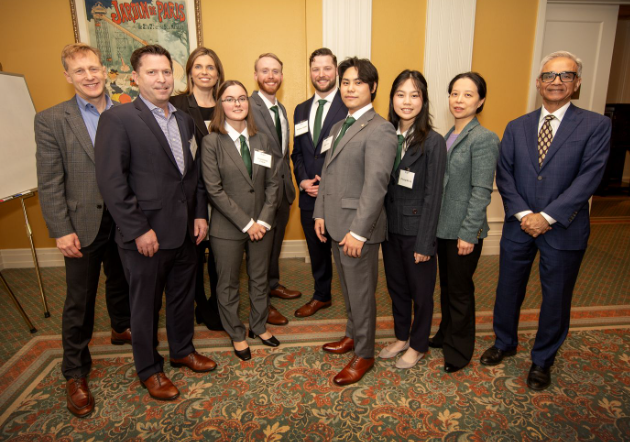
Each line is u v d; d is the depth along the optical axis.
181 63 3.56
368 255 1.87
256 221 2.15
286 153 2.75
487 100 3.79
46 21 3.45
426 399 1.90
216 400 1.91
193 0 3.45
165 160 1.74
